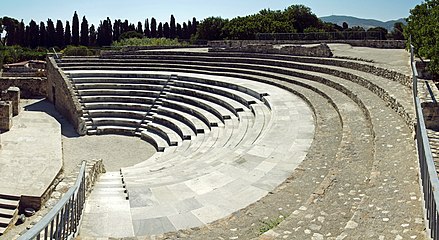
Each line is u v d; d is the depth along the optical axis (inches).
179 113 976.3
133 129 1011.3
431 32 659.4
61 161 684.7
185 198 384.2
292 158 485.7
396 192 297.7
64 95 1121.4
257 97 884.0
